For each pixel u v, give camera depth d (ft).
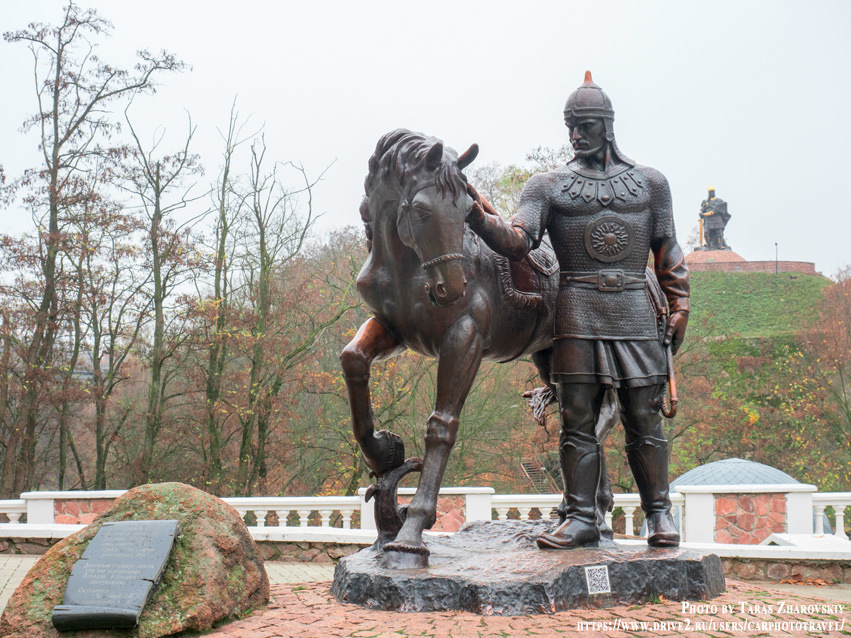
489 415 57.47
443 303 12.35
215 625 12.40
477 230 13.34
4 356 54.80
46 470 62.23
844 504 30.19
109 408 60.29
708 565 13.71
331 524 62.28
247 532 13.98
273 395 57.16
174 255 56.29
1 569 24.82
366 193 14.39
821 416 79.56
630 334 14.24
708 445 78.89
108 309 57.57
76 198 54.19
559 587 12.17
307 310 59.57
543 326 15.34
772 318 137.80
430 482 13.48
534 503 29.86
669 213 14.82
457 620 11.49
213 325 57.26
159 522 13.14
